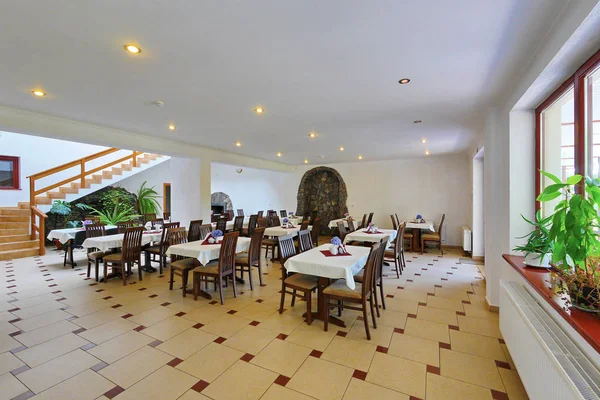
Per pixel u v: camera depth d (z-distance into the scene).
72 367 2.26
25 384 2.05
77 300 3.71
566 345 1.46
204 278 4.54
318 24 1.88
